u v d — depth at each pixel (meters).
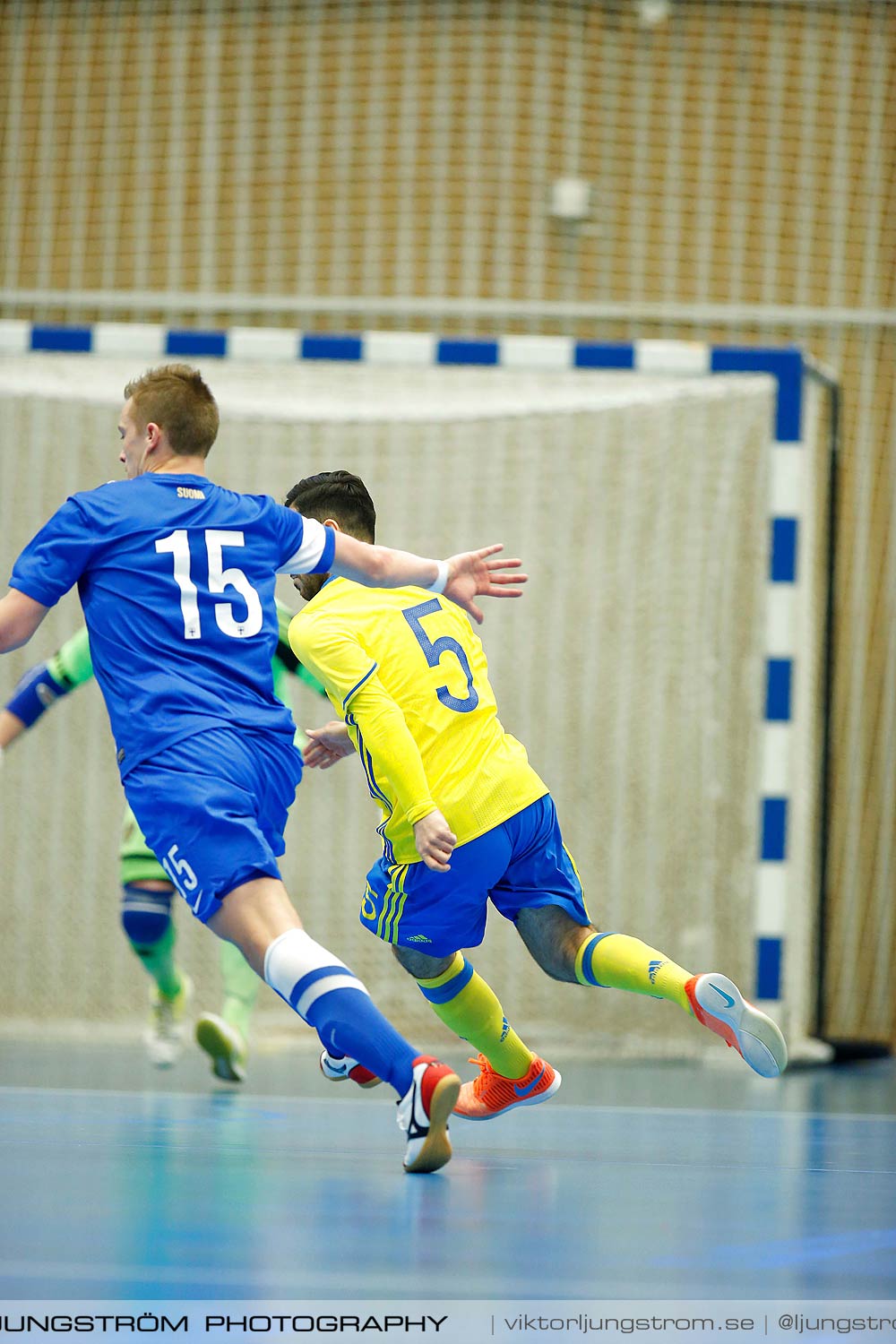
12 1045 17.16
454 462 19.27
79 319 23.83
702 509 18.25
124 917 13.37
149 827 6.85
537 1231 5.52
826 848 19.23
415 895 8.03
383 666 8.09
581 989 17.98
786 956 17.14
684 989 7.54
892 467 23.12
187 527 7.47
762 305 23.27
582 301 23.31
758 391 17.77
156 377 7.94
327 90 23.58
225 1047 12.41
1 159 24.00
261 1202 6.09
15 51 24.05
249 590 7.52
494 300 23.27
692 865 17.95
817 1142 9.57
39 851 19.25
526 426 19.03
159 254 23.80
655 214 23.33
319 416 18.33
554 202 23.20
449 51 23.44
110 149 23.88
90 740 19.33
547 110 23.33
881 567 22.97
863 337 23.33
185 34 23.83
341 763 18.98
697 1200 6.54
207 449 7.98
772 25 23.33
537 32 23.33
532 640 18.78
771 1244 5.39
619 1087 14.07
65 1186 6.47
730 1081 15.12
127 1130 9.18
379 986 18.67
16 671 19.27
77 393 18.39
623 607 18.53
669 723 18.23
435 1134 6.88
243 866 6.64
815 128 23.31
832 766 22.69
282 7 23.67
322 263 23.55
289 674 12.95
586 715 18.52
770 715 17.20
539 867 8.25
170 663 7.15
